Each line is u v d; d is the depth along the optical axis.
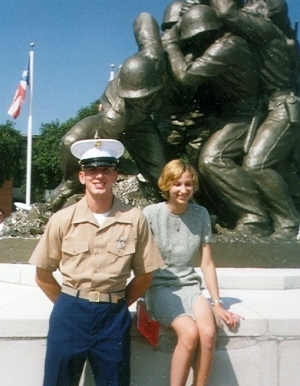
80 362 3.39
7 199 39.22
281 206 6.81
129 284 3.62
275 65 7.06
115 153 3.50
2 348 3.90
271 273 5.64
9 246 6.16
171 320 3.70
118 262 3.39
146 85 6.27
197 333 3.61
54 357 3.35
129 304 3.62
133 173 7.48
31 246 6.12
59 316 3.38
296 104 6.99
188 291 3.84
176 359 3.63
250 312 4.25
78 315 3.35
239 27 6.84
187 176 3.82
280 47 7.05
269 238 6.35
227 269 5.92
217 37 6.93
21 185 40.72
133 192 6.87
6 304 4.47
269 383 4.07
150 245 3.50
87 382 3.86
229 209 6.91
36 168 38.47
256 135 7.02
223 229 6.65
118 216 3.44
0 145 38.81
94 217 3.43
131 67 6.27
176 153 7.62
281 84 7.13
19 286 5.49
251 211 6.68
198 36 6.79
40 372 3.92
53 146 37.47
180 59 6.87
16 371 3.90
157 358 3.95
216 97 7.36
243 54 6.80
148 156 6.83
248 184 6.71
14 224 6.63
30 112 21.27
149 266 3.49
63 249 3.41
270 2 7.02
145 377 3.95
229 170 6.71
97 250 3.39
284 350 4.08
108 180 3.42
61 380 3.37
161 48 6.71
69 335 3.34
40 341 3.92
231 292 5.21
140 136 6.78
